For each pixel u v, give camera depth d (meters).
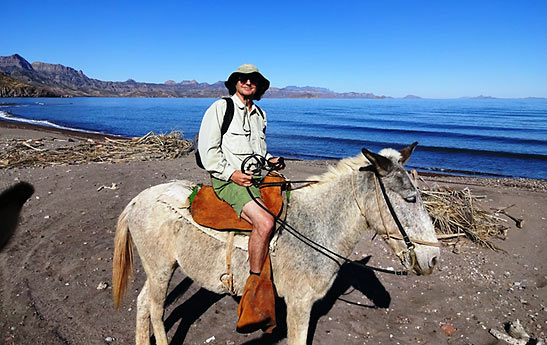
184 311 4.68
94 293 4.90
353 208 3.40
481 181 13.23
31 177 10.17
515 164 18.75
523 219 8.26
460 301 5.04
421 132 36.28
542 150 23.75
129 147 15.77
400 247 3.26
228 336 4.22
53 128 30.30
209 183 10.03
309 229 3.30
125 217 3.60
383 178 3.22
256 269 3.09
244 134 3.34
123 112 70.38
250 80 3.29
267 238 3.07
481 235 7.15
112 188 9.21
